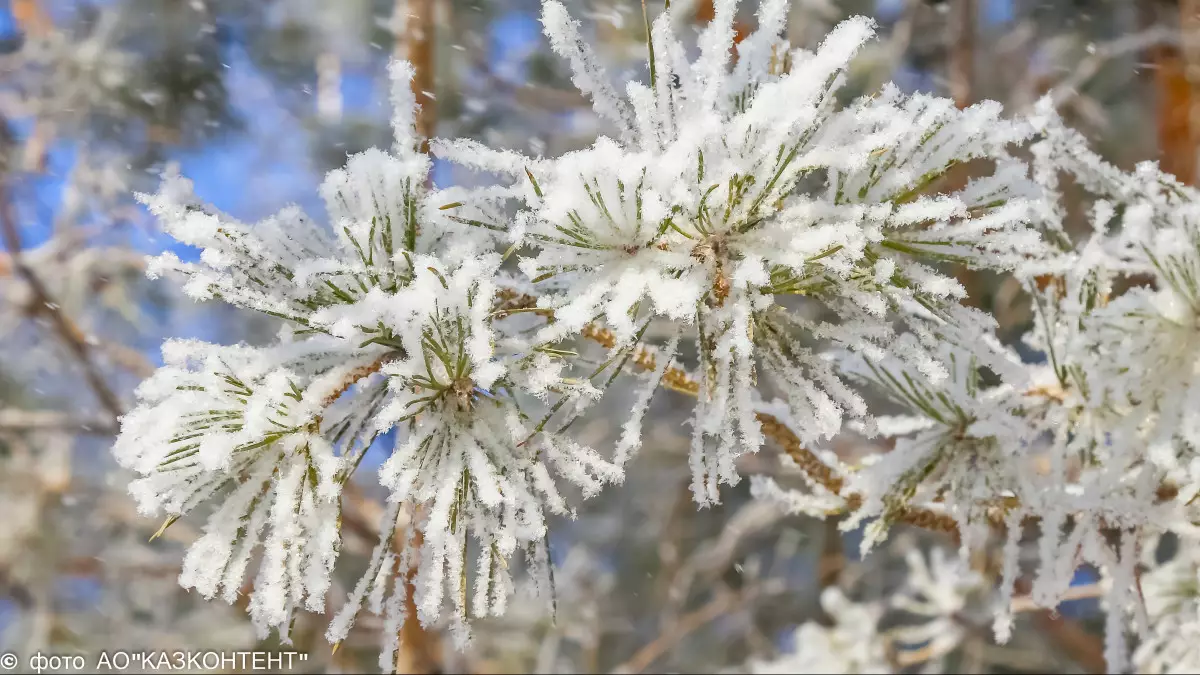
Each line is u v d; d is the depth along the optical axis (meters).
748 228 0.56
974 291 1.24
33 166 1.53
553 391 0.57
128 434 0.55
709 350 0.56
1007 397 0.65
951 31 1.46
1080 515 0.66
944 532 0.70
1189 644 0.76
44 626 1.60
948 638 1.23
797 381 0.56
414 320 0.55
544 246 0.55
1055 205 0.65
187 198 0.56
